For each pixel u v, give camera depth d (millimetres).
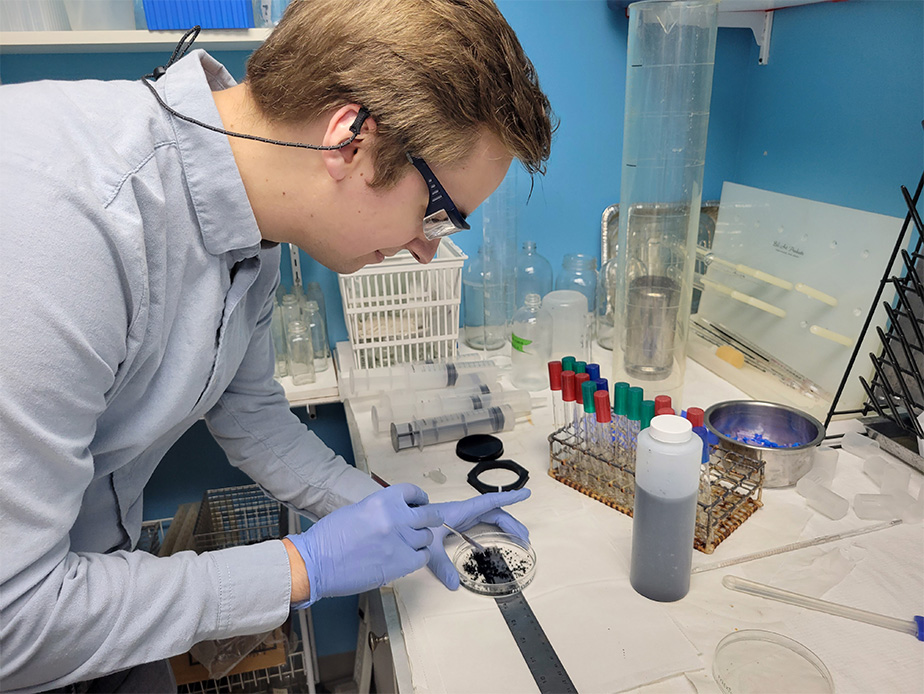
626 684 799
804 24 1645
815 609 908
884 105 1444
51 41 1366
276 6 1493
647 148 1374
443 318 1689
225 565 810
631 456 1146
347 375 1673
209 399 982
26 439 619
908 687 784
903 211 1426
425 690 802
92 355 658
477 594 968
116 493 971
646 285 1433
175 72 794
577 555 1038
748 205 1710
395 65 712
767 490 1192
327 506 1162
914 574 966
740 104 1915
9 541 634
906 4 1363
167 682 1162
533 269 1907
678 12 1264
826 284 1452
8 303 594
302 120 755
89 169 681
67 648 695
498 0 1692
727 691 780
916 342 1287
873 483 1187
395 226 838
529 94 768
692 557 1006
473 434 1416
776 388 1493
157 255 756
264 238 886
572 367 1247
